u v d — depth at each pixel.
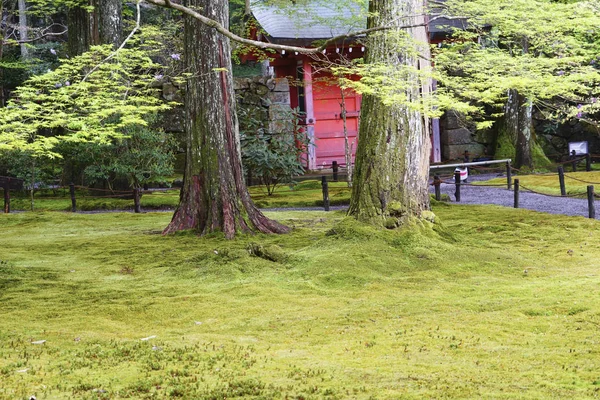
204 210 13.60
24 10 29.94
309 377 5.88
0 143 8.77
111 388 5.65
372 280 9.70
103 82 10.16
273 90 24.50
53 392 5.54
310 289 9.38
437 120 26.00
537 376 5.69
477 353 6.48
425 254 10.60
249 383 5.65
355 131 26.25
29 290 9.76
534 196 18.55
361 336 7.30
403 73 10.90
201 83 13.51
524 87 10.75
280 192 21.48
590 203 14.14
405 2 11.30
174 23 24.27
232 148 13.66
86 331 7.78
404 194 11.38
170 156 20.80
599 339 6.72
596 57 14.04
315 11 24.38
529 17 10.66
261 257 10.96
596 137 27.34
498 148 26.31
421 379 5.71
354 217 11.52
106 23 21.64
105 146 19.11
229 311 8.51
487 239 12.54
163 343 7.18
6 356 6.69
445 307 8.28
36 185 22.52
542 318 7.61
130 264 11.49
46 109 9.23
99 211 19.50
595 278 9.32
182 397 5.38
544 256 11.21
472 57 11.30
